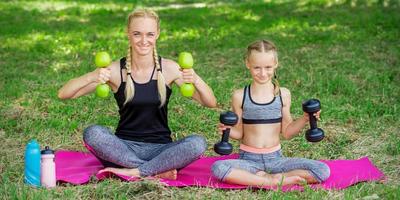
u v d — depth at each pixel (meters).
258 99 5.88
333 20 13.90
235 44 11.83
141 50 5.83
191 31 13.24
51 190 5.49
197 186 5.62
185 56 5.75
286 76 9.40
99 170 5.97
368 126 7.41
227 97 8.52
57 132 7.27
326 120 7.61
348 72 9.57
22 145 6.86
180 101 8.31
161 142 6.04
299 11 15.45
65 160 6.33
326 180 5.74
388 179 5.91
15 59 10.81
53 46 11.88
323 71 9.65
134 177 5.70
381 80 9.13
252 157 5.85
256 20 14.48
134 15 5.83
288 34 12.66
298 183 5.64
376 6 15.44
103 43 12.13
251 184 5.61
